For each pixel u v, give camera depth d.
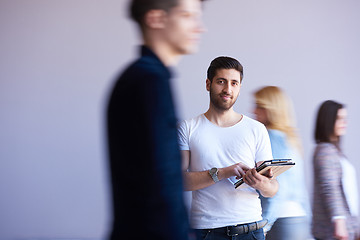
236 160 2.44
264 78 4.71
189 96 4.74
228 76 2.46
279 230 2.46
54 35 4.96
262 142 2.48
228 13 4.75
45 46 4.97
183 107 4.74
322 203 2.41
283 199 2.46
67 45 4.95
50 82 4.97
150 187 0.88
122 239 0.93
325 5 4.68
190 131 2.49
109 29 4.91
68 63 4.95
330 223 2.38
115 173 0.95
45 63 4.96
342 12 4.66
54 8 4.96
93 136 4.92
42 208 4.95
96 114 4.92
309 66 4.68
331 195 2.39
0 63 5.00
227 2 4.75
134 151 0.90
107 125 0.99
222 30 4.75
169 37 0.98
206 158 2.44
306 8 4.70
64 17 4.95
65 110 4.95
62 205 4.94
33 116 4.98
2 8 4.98
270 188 2.35
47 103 4.96
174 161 0.90
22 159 4.98
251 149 2.47
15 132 4.98
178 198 0.90
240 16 4.75
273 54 4.71
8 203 4.98
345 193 2.45
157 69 0.94
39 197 4.96
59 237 4.93
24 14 4.99
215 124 2.51
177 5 0.97
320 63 4.68
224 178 2.35
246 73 4.73
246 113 4.71
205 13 4.77
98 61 4.92
